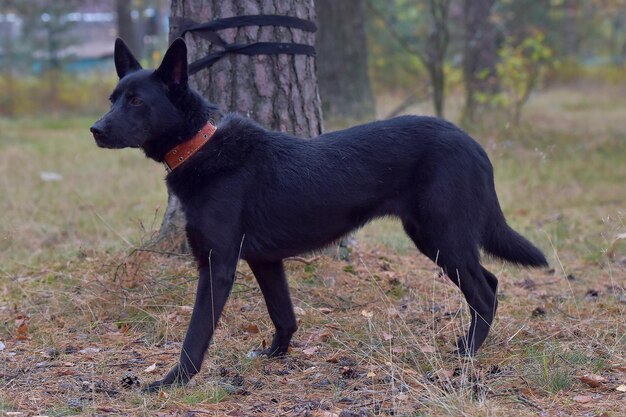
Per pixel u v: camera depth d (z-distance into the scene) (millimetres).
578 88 27797
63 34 28859
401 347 4371
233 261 3992
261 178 4035
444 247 4215
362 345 4484
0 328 4855
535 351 4316
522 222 8117
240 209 3996
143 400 3645
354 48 14008
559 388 3795
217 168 3982
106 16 41031
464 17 15750
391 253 6480
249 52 5453
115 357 4375
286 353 4426
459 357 3982
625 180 10305
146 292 5172
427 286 5598
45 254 6531
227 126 4098
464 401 3498
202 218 3941
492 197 4340
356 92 14133
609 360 4180
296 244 4141
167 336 4680
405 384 3672
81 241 6891
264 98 5527
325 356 4379
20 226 7621
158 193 9609
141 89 3994
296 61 5590
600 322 4848
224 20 5395
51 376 4059
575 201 9141
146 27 36281
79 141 14508
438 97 12523
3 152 12766
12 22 32750
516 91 14195
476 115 14281
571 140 13469
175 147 4027
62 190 9719
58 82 21422
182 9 5488
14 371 4125
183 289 5195
